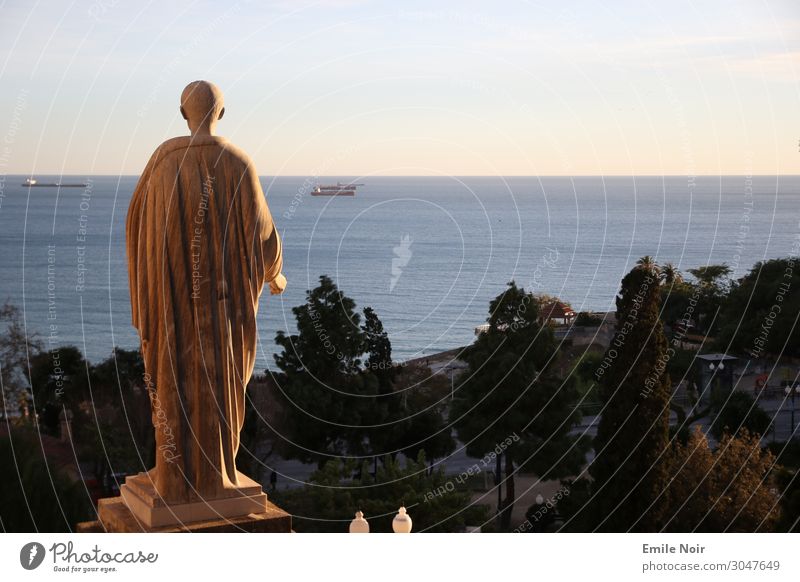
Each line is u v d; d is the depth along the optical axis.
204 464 6.89
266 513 7.09
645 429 17.53
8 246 75.50
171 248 6.66
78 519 17.20
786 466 22.70
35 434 19.42
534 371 22.52
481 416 22.72
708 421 26.72
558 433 22.55
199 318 6.77
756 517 17.70
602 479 17.83
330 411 23.62
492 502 23.28
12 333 26.12
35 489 16.78
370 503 18.67
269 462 24.56
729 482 18.03
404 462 25.52
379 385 25.20
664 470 17.52
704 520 17.81
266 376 24.41
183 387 6.80
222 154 6.78
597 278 66.56
